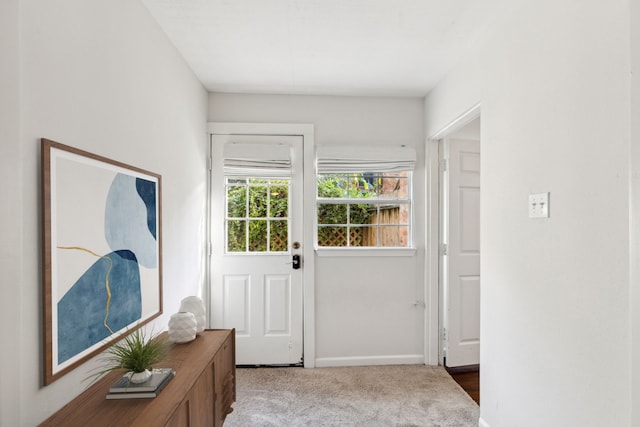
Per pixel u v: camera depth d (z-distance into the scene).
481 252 2.02
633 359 0.94
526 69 1.62
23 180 0.99
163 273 1.98
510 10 1.75
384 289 3.02
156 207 1.82
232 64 2.43
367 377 2.75
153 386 1.19
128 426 1.02
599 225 1.22
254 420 2.16
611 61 1.17
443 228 2.99
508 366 1.75
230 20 1.90
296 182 2.99
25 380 1.00
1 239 0.93
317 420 2.16
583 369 1.29
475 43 2.13
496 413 1.86
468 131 2.94
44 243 1.05
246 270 2.96
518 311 1.67
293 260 2.97
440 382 2.67
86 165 1.26
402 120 3.04
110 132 1.43
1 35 0.93
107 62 1.42
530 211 1.58
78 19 1.23
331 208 3.08
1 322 0.93
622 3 1.13
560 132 1.40
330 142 3.01
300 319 2.98
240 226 2.99
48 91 1.09
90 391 1.24
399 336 3.03
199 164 2.71
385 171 3.00
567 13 1.37
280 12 1.83
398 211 3.09
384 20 1.90
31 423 1.02
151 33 1.83
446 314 2.93
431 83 2.76
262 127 2.96
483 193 2.00
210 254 2.94
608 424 1.19
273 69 2.51
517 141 1.69
